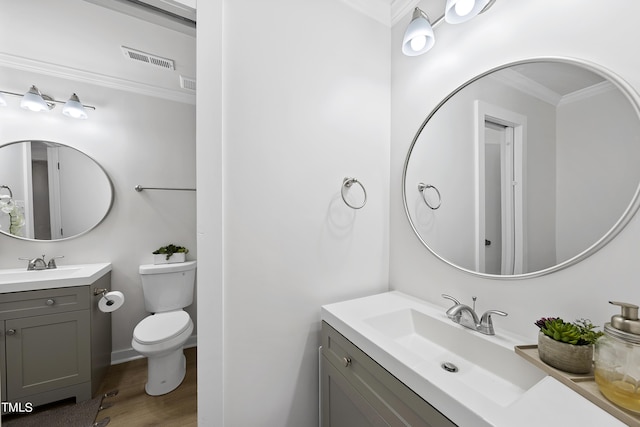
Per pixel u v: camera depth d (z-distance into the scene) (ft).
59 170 6.15
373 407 2.64
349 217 4.24
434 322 3.35
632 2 2.10
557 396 1.84
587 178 2.36
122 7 3.33
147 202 7.12
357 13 4.32
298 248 3.77
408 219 4.23
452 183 3.57
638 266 2.07
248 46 3.41
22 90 5.76
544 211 2.65
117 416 4.92
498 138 3.05
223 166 3.26
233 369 3.33
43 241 5.99
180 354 6.08
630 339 1.65
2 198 5.65
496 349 2.68
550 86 2.60
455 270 3.55
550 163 2.61
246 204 3.40
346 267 4.21
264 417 3.52
